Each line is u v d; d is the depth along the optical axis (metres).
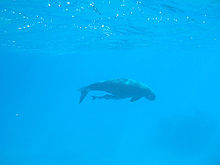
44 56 56.38
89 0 13.85
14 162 28.50
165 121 37.88
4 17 17.72
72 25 20.61
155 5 14.99
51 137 42.25
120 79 10.31
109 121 59.50
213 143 32.69
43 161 28.75
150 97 10.27
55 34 24.75
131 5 14.93
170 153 31.11
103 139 39.28
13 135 45.38
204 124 35.91
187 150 31.66
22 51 43.03
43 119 68.56
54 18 18.08
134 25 20.75
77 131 47.47
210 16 17.81
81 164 27.42
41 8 15.40
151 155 30.55
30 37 26.53
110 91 10.14
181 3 14.60
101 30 22.88
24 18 18.05
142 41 30.31
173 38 28.00
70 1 14.02
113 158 29.61
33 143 38.03
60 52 43.97
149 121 55.12
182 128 35.44
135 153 31.52
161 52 45.91
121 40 29.31
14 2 14.23
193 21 19.41
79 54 51.72
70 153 31.84
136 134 41.47
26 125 58.38
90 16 17.50
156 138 36.47
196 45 34.44
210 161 27.73
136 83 10.20
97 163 27.77
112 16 17.56
